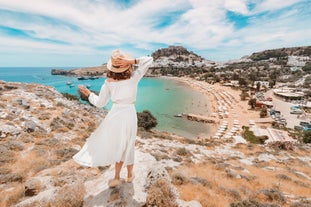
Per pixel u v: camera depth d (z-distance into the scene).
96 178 4.32
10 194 7.59
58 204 3.51
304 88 112.38
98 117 28.52
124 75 2.79
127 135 3.00
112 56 2.72
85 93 3.10
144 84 150.50
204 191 8.55
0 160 11.32
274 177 13.71
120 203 3.34
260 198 9.53
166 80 179.62
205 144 26.16
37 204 3.77
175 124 52.91
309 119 58.06
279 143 28.05
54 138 16.41
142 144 21.17
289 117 60.97
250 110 64.94
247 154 21.92
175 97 95.31
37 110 21.62
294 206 8.62
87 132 20.38
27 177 9.80
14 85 27.61
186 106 75.88
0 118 16.61
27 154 12.98
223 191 9.34
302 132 42.81
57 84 140.12
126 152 3.09
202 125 51.88
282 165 17.88
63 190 3.92
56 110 23.66
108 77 2.87
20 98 23.28
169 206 3.84
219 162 16.72
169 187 4.26
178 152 18.47
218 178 12.23
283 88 110.44
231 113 61.28
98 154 2.92
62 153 13.56
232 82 133.88
